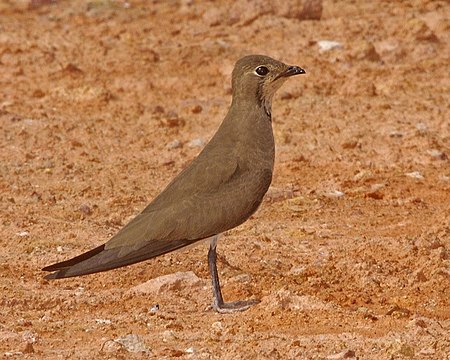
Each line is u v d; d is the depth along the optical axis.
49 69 23.39
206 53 24.08
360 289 13.38
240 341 11.62
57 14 27.58
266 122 12.91
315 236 15.30
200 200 12.46
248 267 14.10
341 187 17.45
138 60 23.75
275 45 24.91
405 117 20.56
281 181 17.69
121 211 16.31
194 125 20.50
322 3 27.09
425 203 16.81
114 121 20.66
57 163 18.50
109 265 11.97
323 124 20.22
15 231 15.30
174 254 14.48
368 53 23.77
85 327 12.21
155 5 28.31
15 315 12.63
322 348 11.39
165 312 12.63
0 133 19.80
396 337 11.63
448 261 13.98
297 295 12.70
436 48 24.50
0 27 26.23
